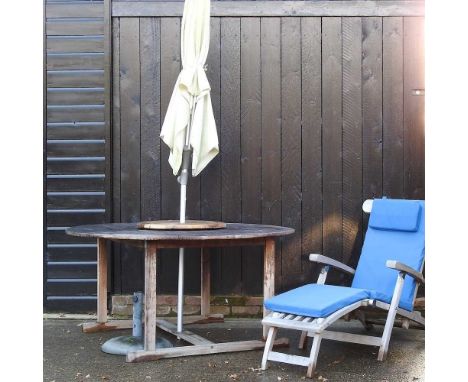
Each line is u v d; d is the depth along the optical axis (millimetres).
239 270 4508
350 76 4500
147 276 3398
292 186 4508
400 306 3580
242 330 4199
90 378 3127
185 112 3922
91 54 4496
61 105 4496
